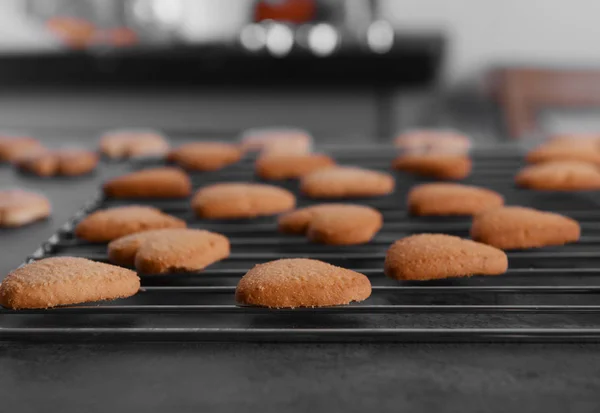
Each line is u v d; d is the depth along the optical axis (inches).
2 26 75.4
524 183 27.2
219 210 25.3
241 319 19.0
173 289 19.8
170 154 31.6
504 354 17.6
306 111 69.6
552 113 66.1
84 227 23.3
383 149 33.9
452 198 25.0
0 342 18.1
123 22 64.3
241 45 63.7
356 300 19.2
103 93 69.5
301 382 17.0
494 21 73.6
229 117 70.3
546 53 73.9
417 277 20.5
